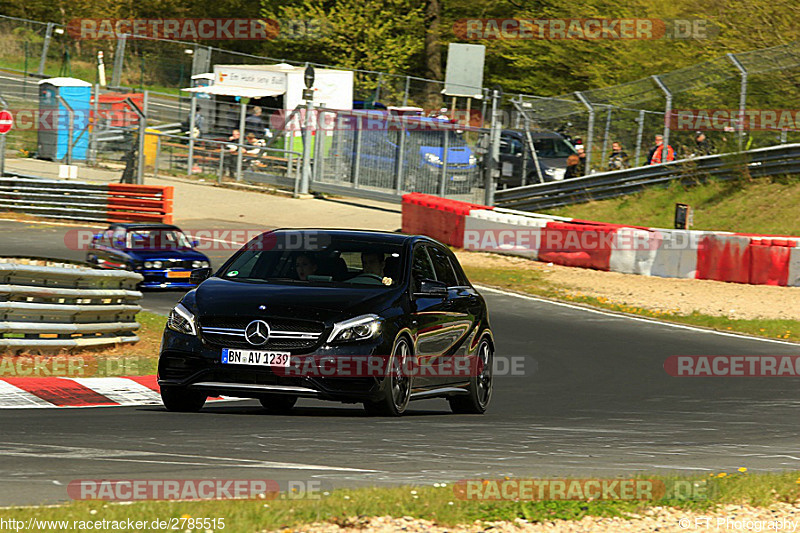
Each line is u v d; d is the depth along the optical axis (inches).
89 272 1598.2
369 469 816.9
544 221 3056.1
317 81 4628.4
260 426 1051.3
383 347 1099.3
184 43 5305.1
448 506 662.5
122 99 4682.6
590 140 3969.0
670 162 3681.1
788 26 4744.1
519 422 1219.9
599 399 1521.9
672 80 3789.4
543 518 660.1
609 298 2559.1
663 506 715.4
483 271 2896.2
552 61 5664.4
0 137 4099.4
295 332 1078.4
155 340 1817.2
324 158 4178.2
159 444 904.9
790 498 757.3
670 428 1206.3
